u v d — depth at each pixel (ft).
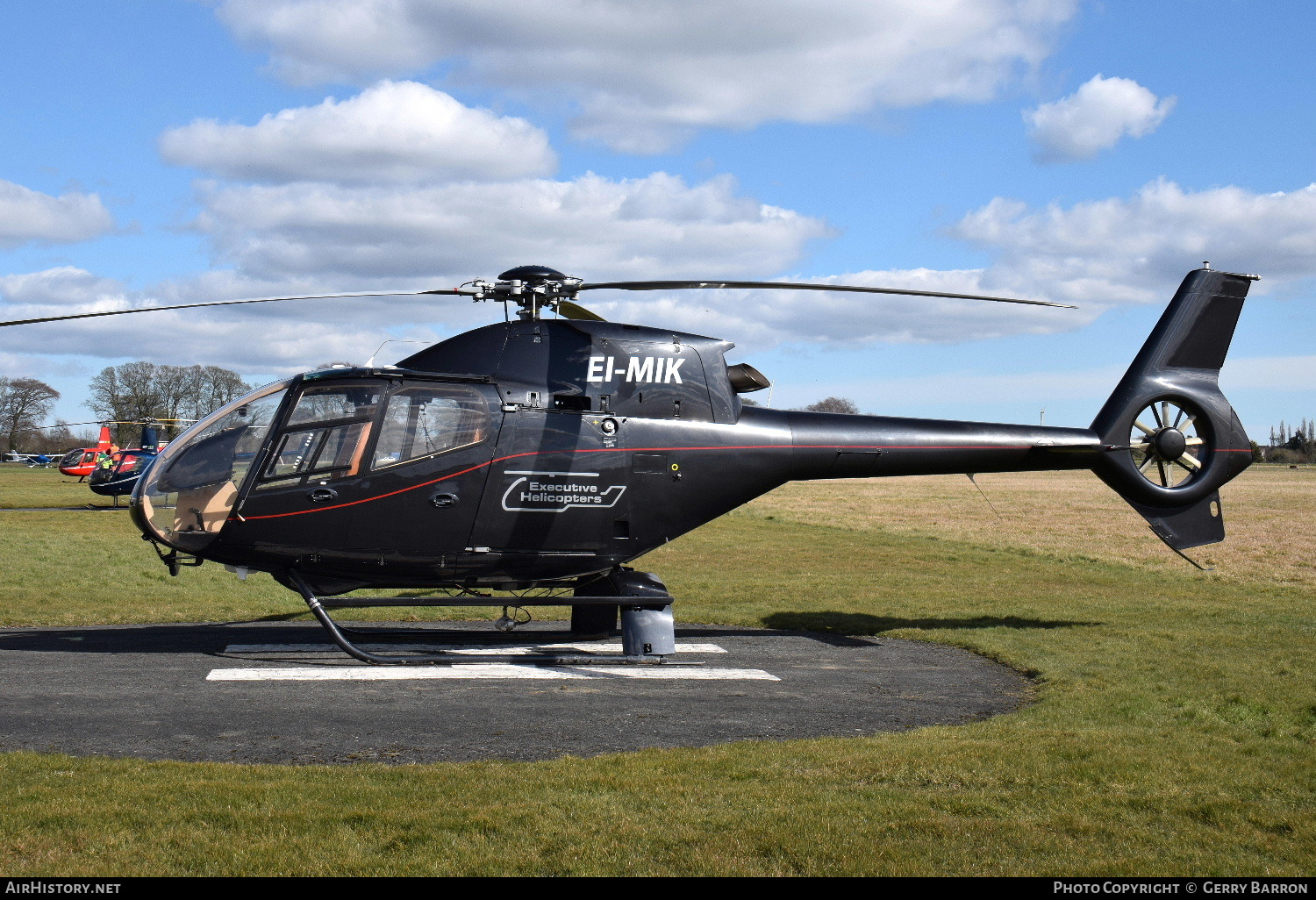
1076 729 22.07
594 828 14.96
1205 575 62.23
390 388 29.91
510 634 35.58
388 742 20.79
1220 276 38.19
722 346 33.55
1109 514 122.62
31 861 13.28
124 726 21.57
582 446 31.22
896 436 34.81
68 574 50.29
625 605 32.14
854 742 20.57
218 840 14.21
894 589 51.16
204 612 40.09
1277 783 17.62
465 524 30.40
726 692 26.89
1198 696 25.70
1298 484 228.43
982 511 128.98
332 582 30.78
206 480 29.37
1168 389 37.60
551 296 31.58
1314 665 30.40
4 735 20.57
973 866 13.83
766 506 135.85
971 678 29.50
